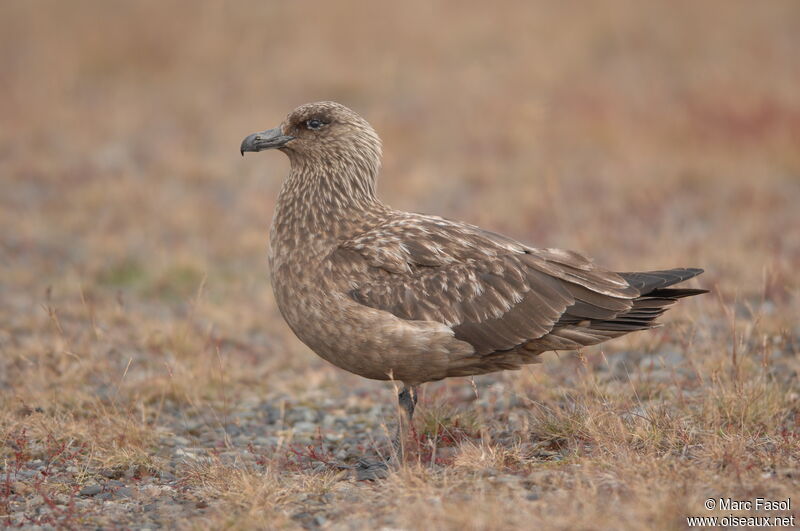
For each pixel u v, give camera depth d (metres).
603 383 11.02
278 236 9.63
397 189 20.62
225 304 14.83
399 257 9.04
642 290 9.20
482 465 8.34
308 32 31.20
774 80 25.69
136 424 10.11
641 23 32.03
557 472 7.96
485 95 26.30
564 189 20.03
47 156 22.59
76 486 8.65
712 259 15.15
